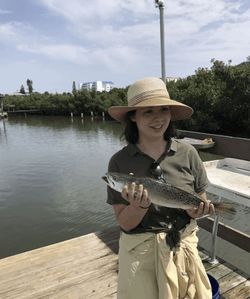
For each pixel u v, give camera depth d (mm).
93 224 9445
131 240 1969
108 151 22172
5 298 3205
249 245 3344
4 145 28375
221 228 3607
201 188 2133
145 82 1991
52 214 10406
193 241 2053
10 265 3766
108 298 3137
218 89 26047
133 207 1822
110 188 2014
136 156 2039
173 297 1883
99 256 3881
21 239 8836
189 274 1970
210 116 25906
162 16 7125
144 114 1976
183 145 2084
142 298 1933
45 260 3844
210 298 2018
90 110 63469
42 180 14867
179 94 28875
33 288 3338
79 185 13578
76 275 3525
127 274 1965
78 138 30938
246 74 24031
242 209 5730
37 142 29453
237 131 25750
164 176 2000
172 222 1973
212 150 3996
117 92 58812
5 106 82562
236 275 3342
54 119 62000
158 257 1911
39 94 81938
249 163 4125
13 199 12250
